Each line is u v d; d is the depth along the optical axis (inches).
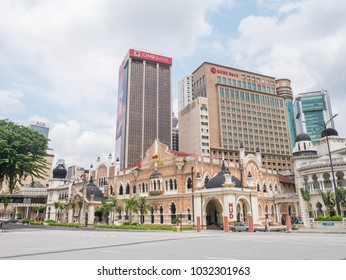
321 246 732.7
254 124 6909.5
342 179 2571.4
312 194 2674.7
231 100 6791.3
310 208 2655.0
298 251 645.3
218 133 6505.9
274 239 982.4
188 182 2443.4
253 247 743.7
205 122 6412.4
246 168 2817.4
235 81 7126.0
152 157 2802.7
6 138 2222.0
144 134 7854.3
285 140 7194.9
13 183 2352.4
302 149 3250.5
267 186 3088.1
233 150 6378.0
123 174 3100.4
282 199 2997.0
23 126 2437.3
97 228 2394.2
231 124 6633.9
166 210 2511.1
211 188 2220.7
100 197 3112.7
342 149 2874.0
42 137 2459.4
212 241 949.8
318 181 2632.9
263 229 1913.1
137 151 7672.2
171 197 2485.2
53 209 4114.2
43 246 844.0
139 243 909.8
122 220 2834.6
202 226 2172.7
